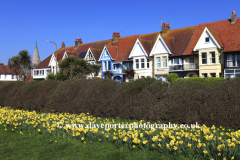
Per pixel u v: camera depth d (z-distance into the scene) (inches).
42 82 705.0
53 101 612.4
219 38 1192.8
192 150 239.1
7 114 524.4
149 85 461.7
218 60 1142.3
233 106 337.1
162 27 1509.6
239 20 1228.5
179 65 1284.4
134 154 256.7
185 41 1334.9
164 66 1336.1
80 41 2162.9
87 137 320.8
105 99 517.0
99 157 257.6
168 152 247.3
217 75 1133.1
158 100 430.3
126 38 1739.7
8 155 276.7
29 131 386.9
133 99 465.4
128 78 1444.4
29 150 292.8
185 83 410.9
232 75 1115.9
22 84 777.6
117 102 489.1
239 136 256.2
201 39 1195.3
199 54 1198.3
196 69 1211.9
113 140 301.1
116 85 530.0
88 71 1284.4
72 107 565.9
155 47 1366.9
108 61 1620.3
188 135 265.9
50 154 275.1
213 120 348.2
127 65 1530.5
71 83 609.9
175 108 389.7
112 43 1802.4
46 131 366.9
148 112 426.0
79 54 1921.8
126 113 462.9
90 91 548.4
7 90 803.4
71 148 291.4
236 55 1115.3
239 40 1131.3
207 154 229.3
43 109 631.2
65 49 2249.0
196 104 374.3
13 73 3031.5
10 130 405.7
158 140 263.4
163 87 443.2
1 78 2957.7
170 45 1362.0
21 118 431.8
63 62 1227.9
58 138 335.0
